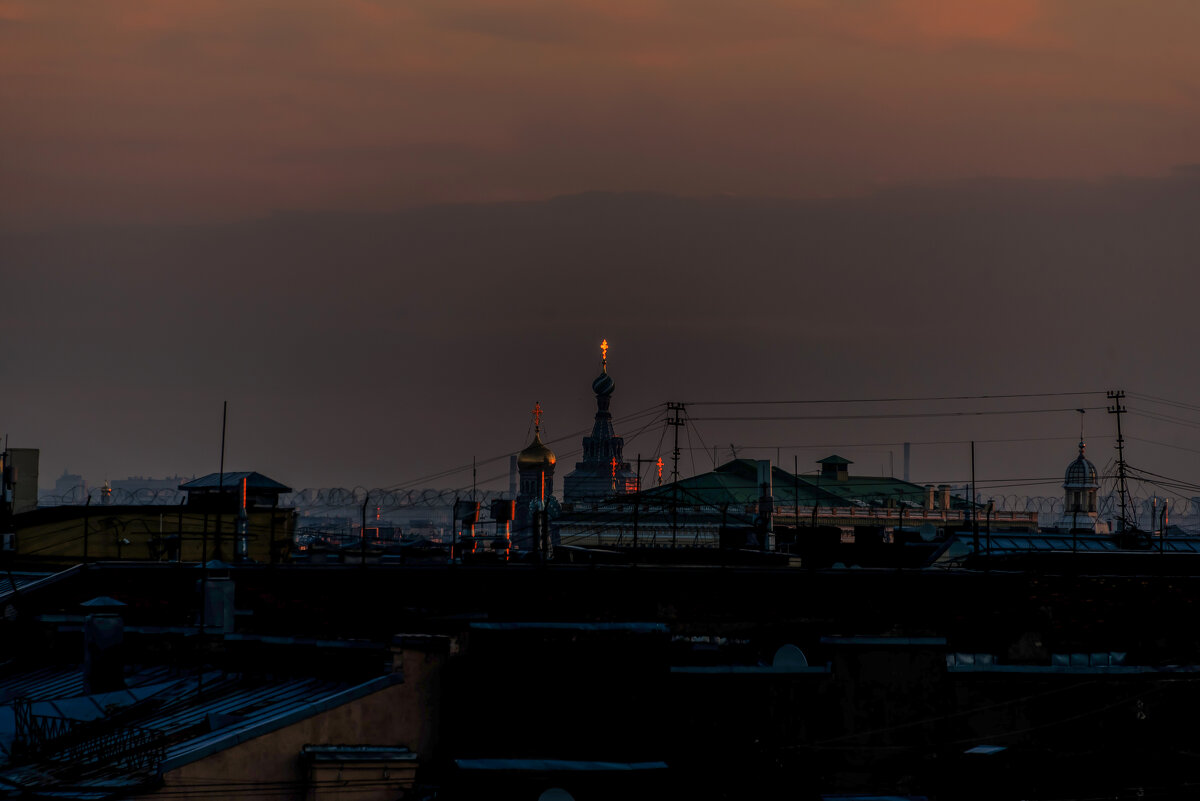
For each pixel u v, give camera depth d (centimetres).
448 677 4703
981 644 5906
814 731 5181
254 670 5731
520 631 4747
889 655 5291
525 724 4694
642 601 5906
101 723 5262
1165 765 5400
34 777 4728
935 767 5238
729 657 5753
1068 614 5959
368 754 4500
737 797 5062
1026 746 5319
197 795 4416
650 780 4619
